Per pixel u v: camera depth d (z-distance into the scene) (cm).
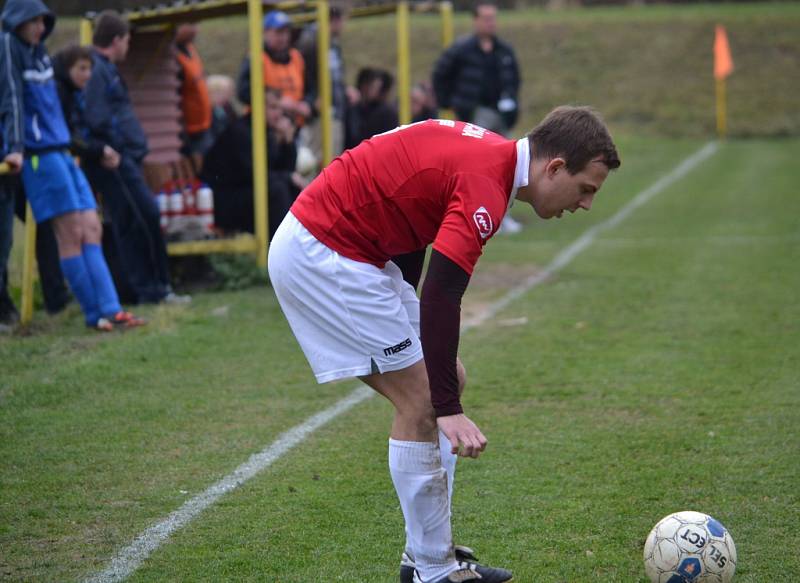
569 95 5872
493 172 684
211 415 1188
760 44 6269
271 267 736
